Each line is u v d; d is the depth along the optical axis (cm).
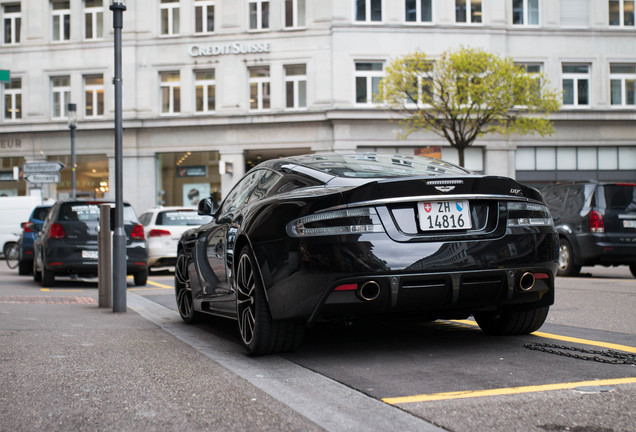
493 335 552
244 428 301
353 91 2928
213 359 470
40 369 435
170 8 3116
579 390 360
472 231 448
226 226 560
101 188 3172
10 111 3253
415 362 446
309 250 423
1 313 760
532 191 479
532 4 3036
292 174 503
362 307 429
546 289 477
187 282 682
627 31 3048
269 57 3009
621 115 2991
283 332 464
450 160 2970
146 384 390
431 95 2544
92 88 3200
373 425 304
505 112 2500
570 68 3048
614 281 1179
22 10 3247
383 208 431
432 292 435
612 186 1289
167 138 3088
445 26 2934
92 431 301
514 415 316
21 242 1611
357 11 2948
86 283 1358
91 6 3216
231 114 3009
